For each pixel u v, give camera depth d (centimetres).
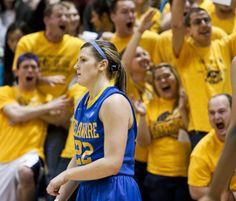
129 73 1343
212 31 1385
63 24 1437
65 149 1364
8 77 1582
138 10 1598
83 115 932
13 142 1389
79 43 1459
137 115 1360
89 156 920
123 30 1443
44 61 1448
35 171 1354
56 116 1393
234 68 747
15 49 1563
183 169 1320
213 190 521
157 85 1352
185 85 1334
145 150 1355
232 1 1437
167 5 1549
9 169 1376
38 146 1395
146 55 1398
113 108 894
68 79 1449
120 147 889
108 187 918
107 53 930
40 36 1460
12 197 1372
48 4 1536
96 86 927
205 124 1305
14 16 1898
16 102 1412
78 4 1973
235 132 519
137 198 934
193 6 1419
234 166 525
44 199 1400
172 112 1341
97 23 1614
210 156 1197
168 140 1328
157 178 1323
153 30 1543
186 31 1356
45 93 1434
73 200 1266
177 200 1315
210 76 1324
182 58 1352
